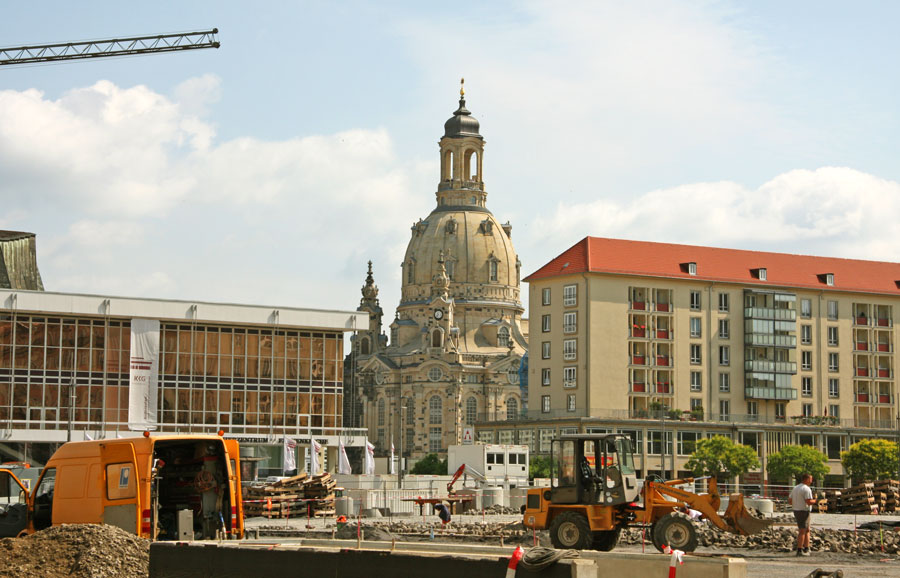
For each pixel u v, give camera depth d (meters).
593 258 141.50
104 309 106.75
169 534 39.16
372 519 74.12
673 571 24.03
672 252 147.12
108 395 107.12
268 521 71.25
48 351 105.31
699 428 140.38
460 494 86.75
